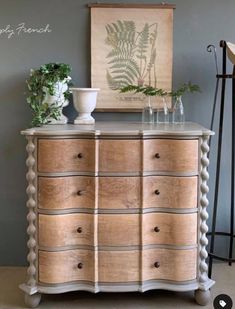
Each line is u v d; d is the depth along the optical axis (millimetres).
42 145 2584
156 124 2969
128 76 3168
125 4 3121
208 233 3143
